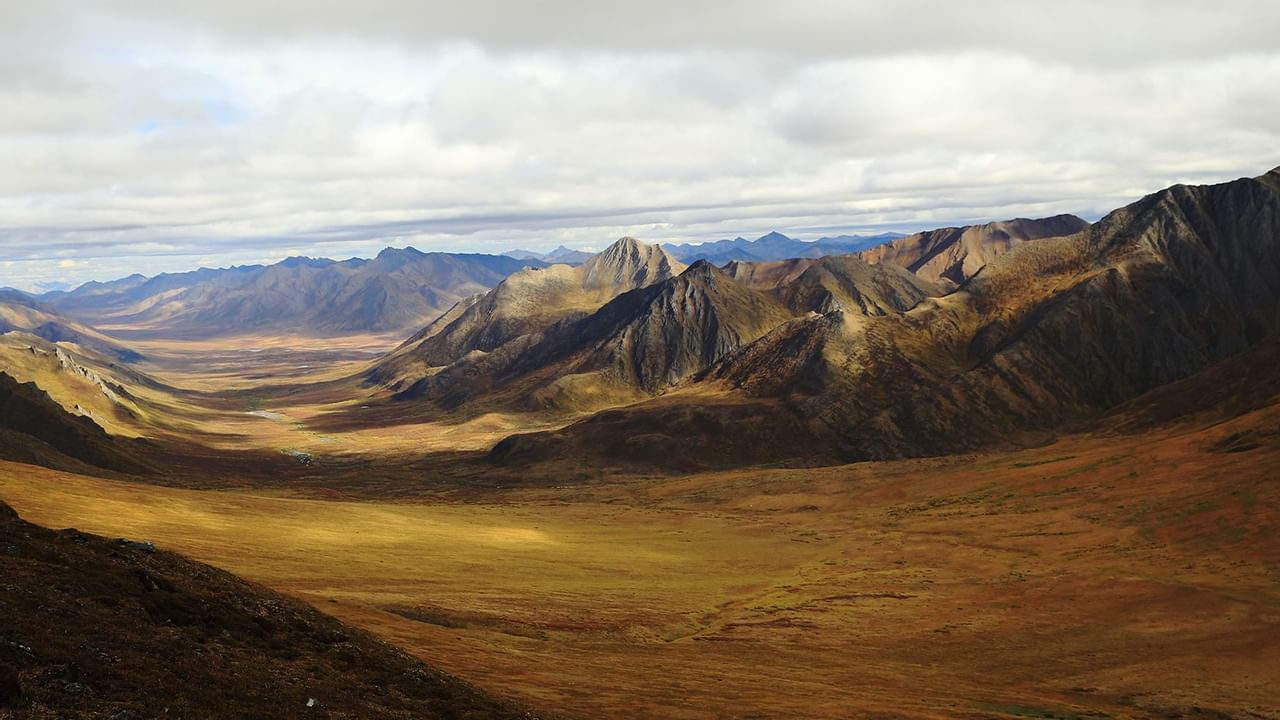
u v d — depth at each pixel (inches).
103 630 1179.3
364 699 1288.1
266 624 1550.2
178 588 1536.7
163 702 994.7
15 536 1478.8
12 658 971.9
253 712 1063.0
